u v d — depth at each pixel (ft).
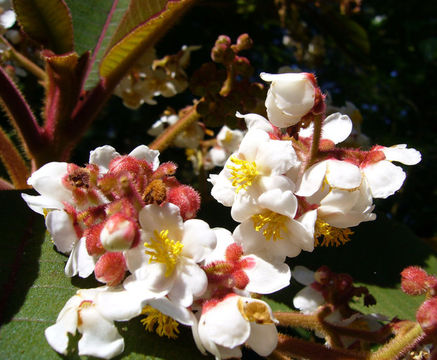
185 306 0.34
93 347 0.34
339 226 0.39
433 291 0.36
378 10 1.11
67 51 0.57
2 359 0.35
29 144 0.57
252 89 0.62
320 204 0.39
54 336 0.34
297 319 0.44
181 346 0.37
